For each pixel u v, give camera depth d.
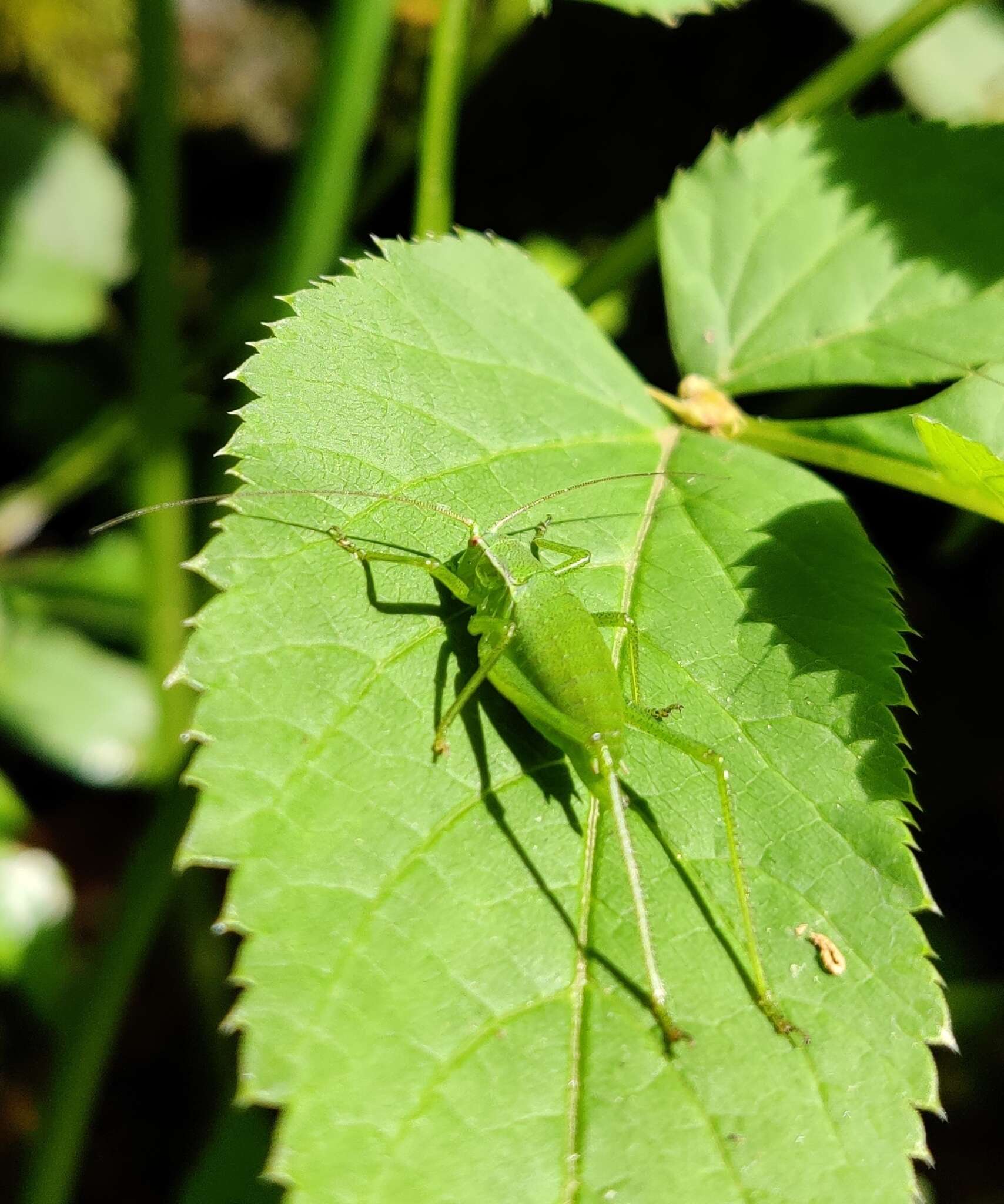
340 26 0.24
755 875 0.20
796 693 0.21
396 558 0.21
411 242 0.22
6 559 0.33
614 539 0.22
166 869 0.24
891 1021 0.20
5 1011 0.28
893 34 0.24
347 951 0.19
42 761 0.31
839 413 0.31
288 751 0.20
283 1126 0.19
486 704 0.21
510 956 0.20
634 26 0.33
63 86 0.33
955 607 0.34
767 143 0.24
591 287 0.24
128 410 0.32
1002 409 0.22
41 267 0.30
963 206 0.23
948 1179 0.28
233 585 0.20
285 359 0.21
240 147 0.35
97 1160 0.27
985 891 0.31
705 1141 0.19
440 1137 0.19
